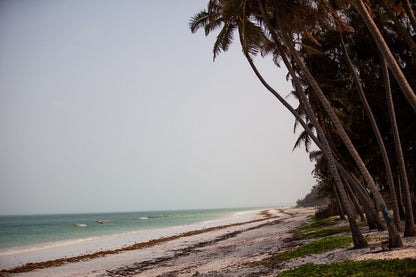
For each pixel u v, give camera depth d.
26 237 44.75
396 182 20.88
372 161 21.44
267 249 17.69
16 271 18.86
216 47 15.68
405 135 18.42
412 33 17.66
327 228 22.11
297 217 55.38
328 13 11.95
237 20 14.53
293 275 8.98
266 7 13.96
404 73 18.06
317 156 32.62
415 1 16.86
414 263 7.43
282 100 15.65
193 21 16.38
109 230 56.06
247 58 15.59
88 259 22.50
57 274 17.52
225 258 16.95
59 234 49.22
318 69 20.28
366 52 19.41
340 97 20.92
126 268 18.00
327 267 8.89
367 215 17.81
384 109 19.03
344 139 11.43
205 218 102.31
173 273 14.55
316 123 13.12
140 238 38.66
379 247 11.23
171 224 70.94
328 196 41.28
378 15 18.36
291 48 12.15
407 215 12.91
